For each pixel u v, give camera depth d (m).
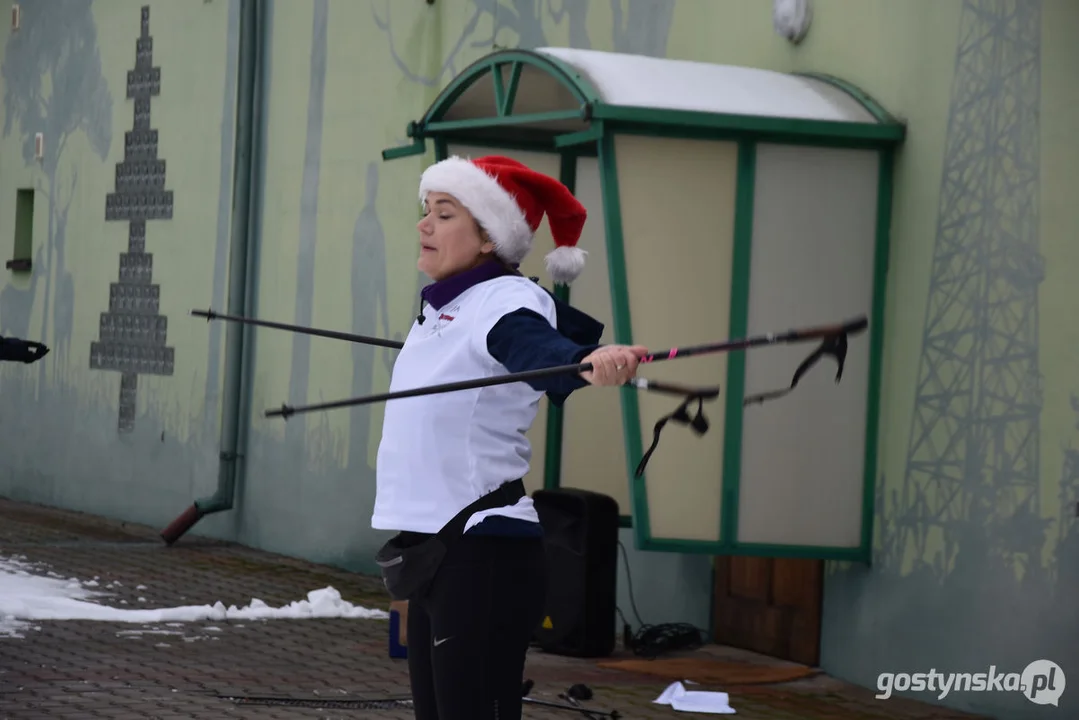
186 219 18.41
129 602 13.13
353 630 12.13
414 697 5.36
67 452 20.70
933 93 9.94
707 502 10.05
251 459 17.27
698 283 10.01
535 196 5.56
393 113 15.23
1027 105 9.24
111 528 18.61
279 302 16.88
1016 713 9.18
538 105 11.29
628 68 10.09
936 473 9.77
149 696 9.33
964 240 9.64
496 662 5.06
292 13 16.84
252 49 17.31
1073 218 8.93
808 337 4.21
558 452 11.96
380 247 15.33
